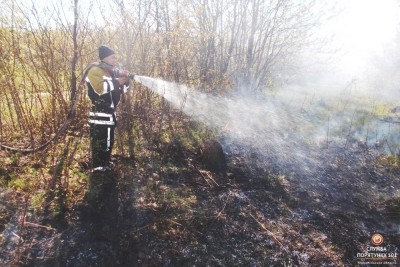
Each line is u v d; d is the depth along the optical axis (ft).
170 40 17.31
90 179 12.59
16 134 14.48
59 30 14.32
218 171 14.70
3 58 13.43
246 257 10.97
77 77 14.48
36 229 10.46
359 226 13.19
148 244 10.72
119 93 12.86
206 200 12.91
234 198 13.26
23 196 11.48
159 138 15.87
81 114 15.12
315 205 13.94
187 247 10.89
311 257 11.41
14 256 9.64
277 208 13.33
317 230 12.63
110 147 12.94
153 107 17.78
